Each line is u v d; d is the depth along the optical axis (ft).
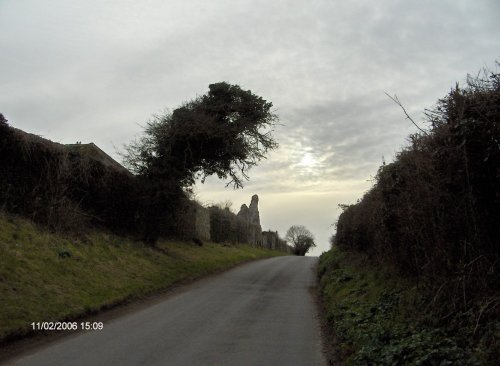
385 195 35.35
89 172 64.54
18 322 29.94
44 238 48.26
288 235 273.54
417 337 20.85
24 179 52.95
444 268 23.71
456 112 20.57
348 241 68.90
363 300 37.42
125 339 30.50
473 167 20.10
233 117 77.36
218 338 31.48
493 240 20.11
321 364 26.12
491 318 19.04
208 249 103.35
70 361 25.26
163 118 82.84
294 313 42.91
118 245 62.34
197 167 78.74
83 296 39.63
